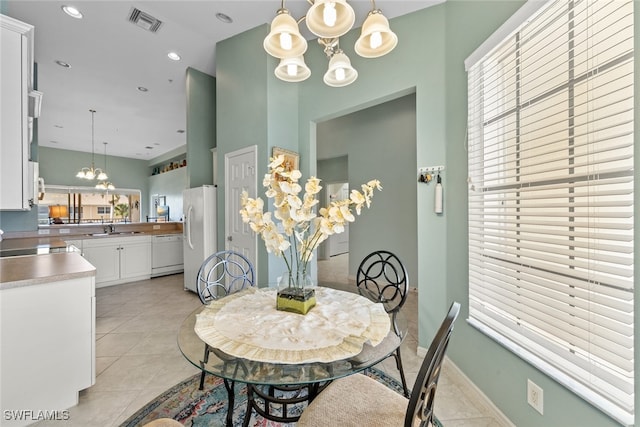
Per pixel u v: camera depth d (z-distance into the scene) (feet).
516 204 5.21
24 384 5.14
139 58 12.22
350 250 16.44
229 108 11.25
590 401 3.67
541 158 4.83
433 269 7.52
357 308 4.88
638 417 3.20
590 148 3.99
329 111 9.88
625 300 3.39
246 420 4.04
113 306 11.56
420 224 7.73
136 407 5.63
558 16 4.29
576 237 4.09
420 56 7.73
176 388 6.23
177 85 14.65
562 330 4.13
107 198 29.30
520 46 5.12
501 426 5.22
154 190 29.91
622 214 3.42
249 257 10.45
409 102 14.05
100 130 21.16
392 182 14.70
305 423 3.39
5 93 5.40
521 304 4.96
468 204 6.45
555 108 4.56
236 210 11.10
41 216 20.44
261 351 3.45
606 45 3.78
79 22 9.86
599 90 3.88
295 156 10.50
